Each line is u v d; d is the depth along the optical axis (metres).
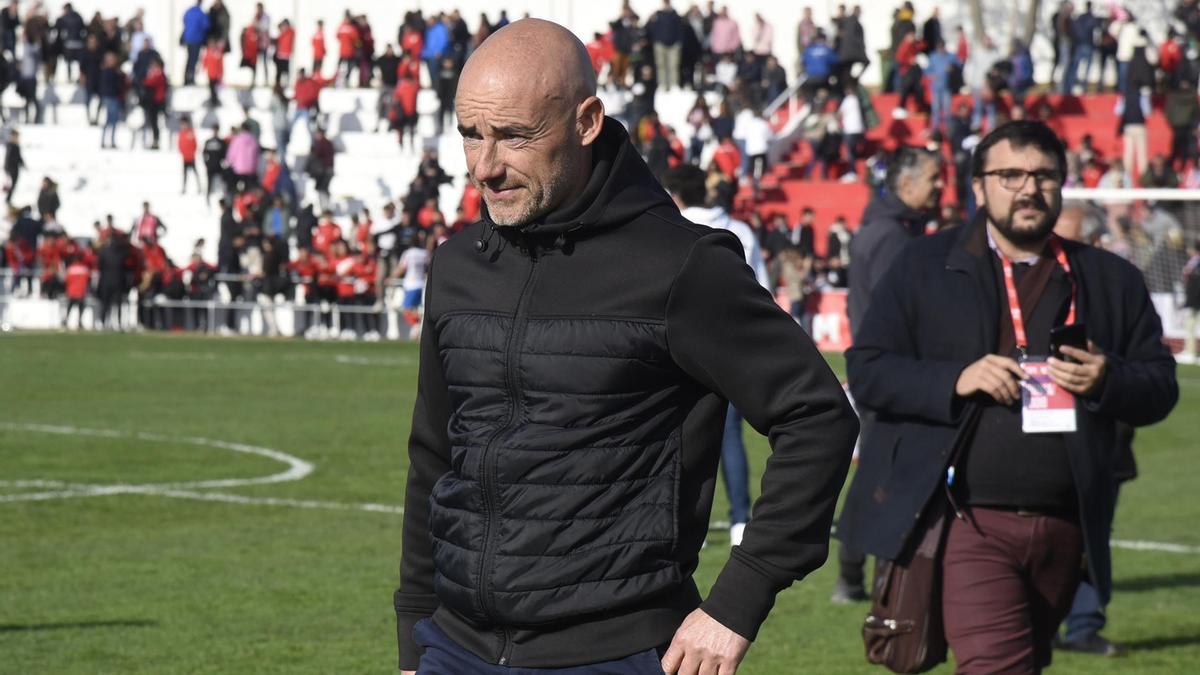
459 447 4.47
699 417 4.43
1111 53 48.12
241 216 46.62
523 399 4.39
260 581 11.71
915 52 46.91
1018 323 6.75
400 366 32.34
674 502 4.34
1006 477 6.47
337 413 23.56
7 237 49.28
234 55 57.44
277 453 19.08
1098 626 9.88
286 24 51.25
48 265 45.62
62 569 12.08
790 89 49.75
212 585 11.55
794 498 4.28
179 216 50.22
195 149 49.84
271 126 53.12
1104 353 6.63
